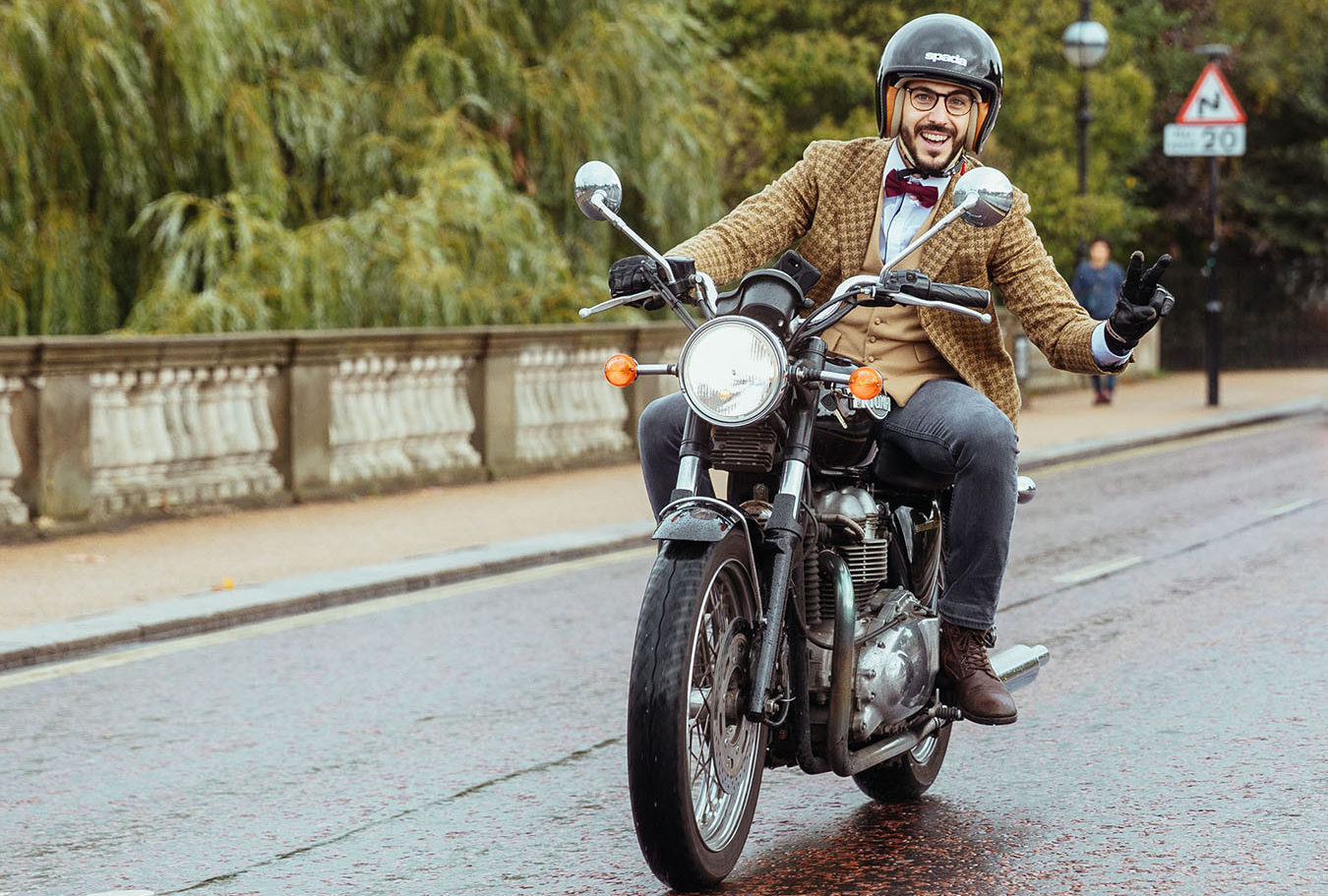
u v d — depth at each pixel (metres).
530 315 19.25
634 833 5.89
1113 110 31.12
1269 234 37.84
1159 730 7.16
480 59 21.23
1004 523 5.48
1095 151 31.58
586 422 18.42
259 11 18.67
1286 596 10.45
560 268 19.75
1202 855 5.44
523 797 6.38
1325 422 24.73
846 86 29.77
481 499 15.70
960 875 5.29
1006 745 7.00
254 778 6.71
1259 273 37.84
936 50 5.48
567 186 21.52
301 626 10.15
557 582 11.62
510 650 9.25
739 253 5.67
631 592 11.16
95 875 5.52
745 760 5.23
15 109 16.58
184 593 10.91
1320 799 6.05
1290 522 14.01
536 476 17.47
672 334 19.36
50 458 13.17
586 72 21.48
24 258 17.09
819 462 5.44
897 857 5.50
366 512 14.73
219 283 17.44
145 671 8.90
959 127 5.56
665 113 22.12
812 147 5.80
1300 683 7.99
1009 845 5.61
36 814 6.27
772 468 5.24
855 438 5.34
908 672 5.39
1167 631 9.38
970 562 5.53
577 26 22.16
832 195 5.70
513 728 7.47
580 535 13.44
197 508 14.42
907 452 5.54
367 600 11.05
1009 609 10.20
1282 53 37.50
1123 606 10.23
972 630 5.63
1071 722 7.35
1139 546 12.84
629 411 18.95
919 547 5.88
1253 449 20.70
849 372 4.94
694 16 29.30
